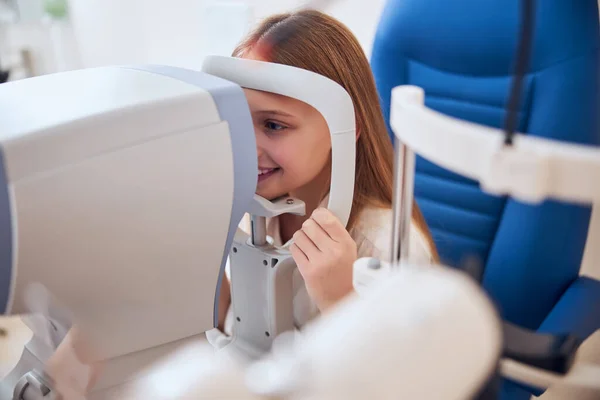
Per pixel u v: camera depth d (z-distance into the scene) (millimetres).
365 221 848
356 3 1203
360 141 875
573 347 316
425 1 1024
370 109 877
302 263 609
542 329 857
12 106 467
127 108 450
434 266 270
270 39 837
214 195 492
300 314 729
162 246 488
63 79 537
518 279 984
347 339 233
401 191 352
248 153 498
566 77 890
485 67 999
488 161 242
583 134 897
